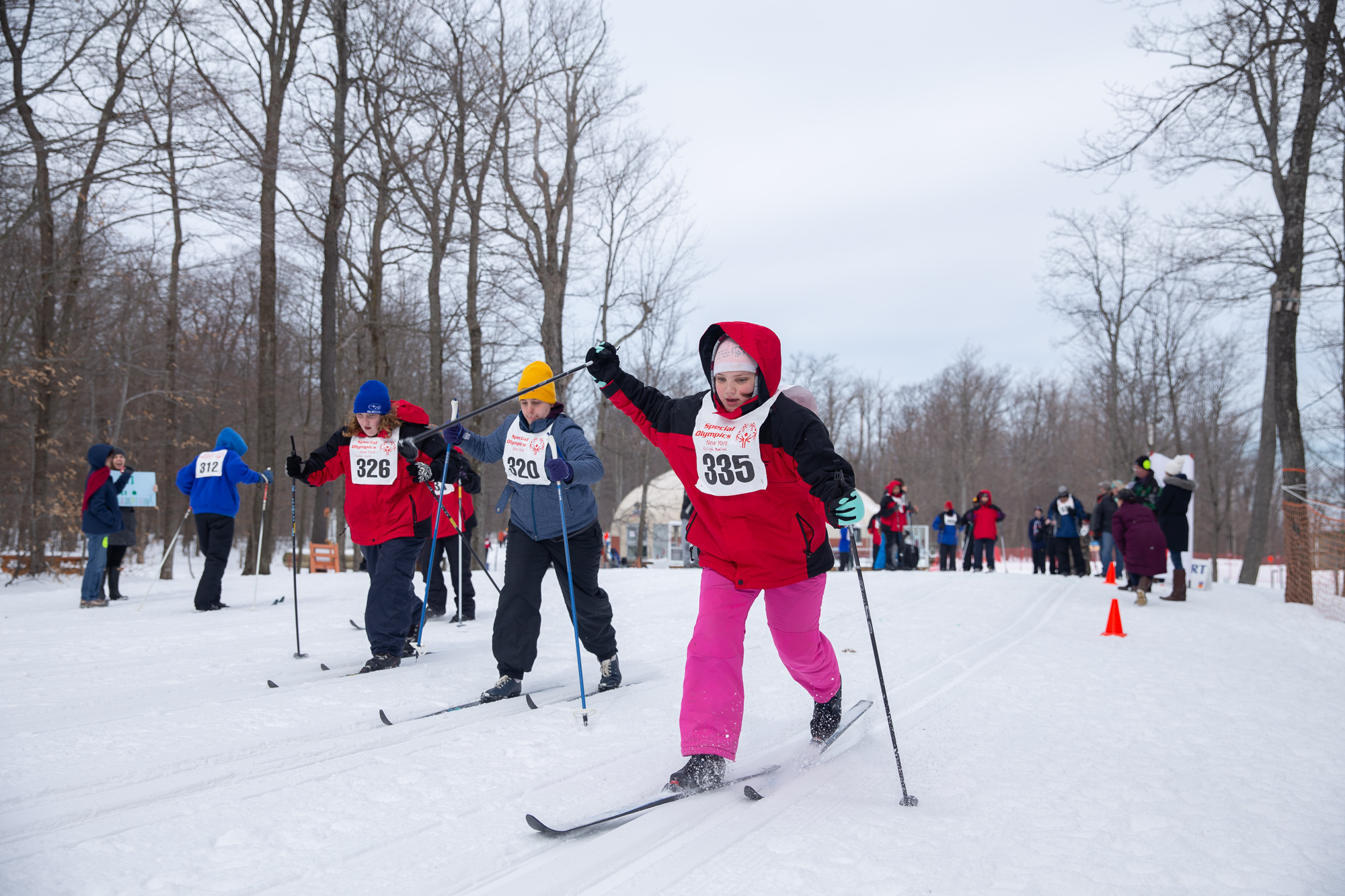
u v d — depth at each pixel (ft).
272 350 50.67
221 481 27.14
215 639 20.57
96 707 13.05
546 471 13.19
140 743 10.95
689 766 9.52
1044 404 187.93
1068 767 10.73
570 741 11.46
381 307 70.44
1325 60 36.45
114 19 44.06
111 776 9.58
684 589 33.78
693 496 10.09
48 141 41.98
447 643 20.18
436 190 61.16
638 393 10.50
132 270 53.88
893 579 40.50
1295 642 23.08
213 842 7.89
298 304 91.09
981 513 55.88
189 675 15.88
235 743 11.02
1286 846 8.02
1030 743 11.87
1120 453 101.60
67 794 9.08
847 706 13.97
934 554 115.55
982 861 7.61
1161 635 23.62
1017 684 16.17
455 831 8.24
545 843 7.98
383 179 60.95
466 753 10.86
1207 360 108.58
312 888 6.95
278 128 51.65
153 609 27.99
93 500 29.50
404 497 16.40
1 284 48.85
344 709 12.96
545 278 65.05
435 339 62.90
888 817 8.80
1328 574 34.40
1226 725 13.10
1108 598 33.32
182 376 71.20
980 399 168.25
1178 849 7.94
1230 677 17.30
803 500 9.94
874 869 7.41
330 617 25.03
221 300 81.30
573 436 13.96
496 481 112.68
